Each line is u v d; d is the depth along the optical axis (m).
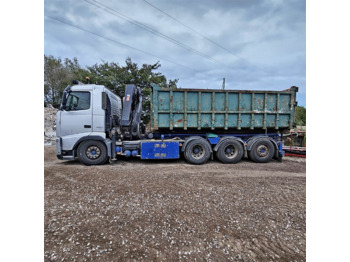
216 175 4.65
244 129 6.75
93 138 5.65
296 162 6.61
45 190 3.42
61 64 27.95
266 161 6.47
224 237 2.08
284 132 6.96
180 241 1.99
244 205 2.90
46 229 2.16
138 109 6.65
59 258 1.70
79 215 2.49
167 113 6.08
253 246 1.95
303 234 2.18
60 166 5.47
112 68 14.77
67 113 5.59
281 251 1.89
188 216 2.52
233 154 6.43
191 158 6.07
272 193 3.43
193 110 6.12
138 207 2.75
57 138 5.57
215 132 6.66
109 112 6.02
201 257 1.76
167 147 6.10
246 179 4.32
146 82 13.74
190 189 3.57
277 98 6.41
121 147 6.12
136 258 1.72
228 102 6.23
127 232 2.13
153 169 5.24
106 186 3.65
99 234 2.08
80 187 3.59
